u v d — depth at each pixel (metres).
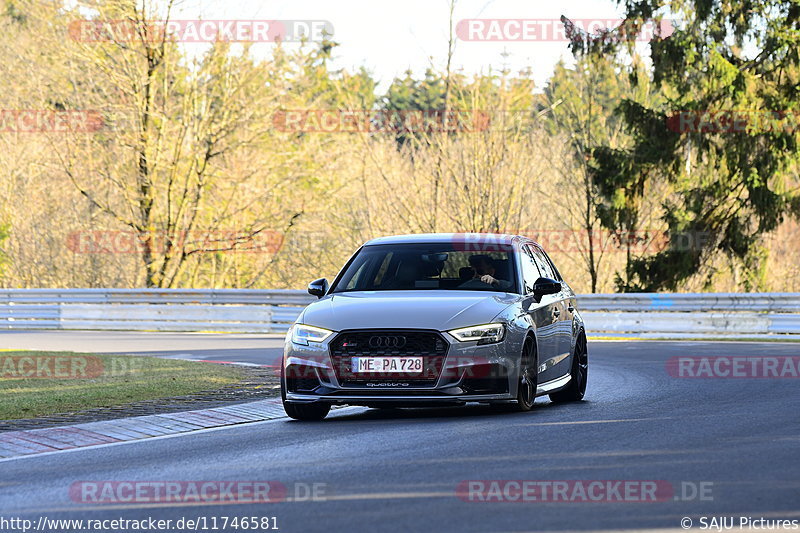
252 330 99.38
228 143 126.88
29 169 148.38
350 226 143.62
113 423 36.78
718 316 83.50
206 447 32.16
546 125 142.38
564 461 27.70
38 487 26.09
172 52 124.62
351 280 41.78
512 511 22.11
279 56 126.00
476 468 26.92
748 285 123.44
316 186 134.12
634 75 122.00
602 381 51.53
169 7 122.44
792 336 83.31
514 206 134.75
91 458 30.48
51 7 124.75
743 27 117.75
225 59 124.69
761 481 24.84
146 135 124.25
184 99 126.12
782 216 118.38
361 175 137.62
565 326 43.56
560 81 141.25
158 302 104.62
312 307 38.94
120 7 120.69
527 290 41.12
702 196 121.69
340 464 28.16
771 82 117.75
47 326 108.25
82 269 148.88
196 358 67.44
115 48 124.19
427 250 42.28
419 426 35.56
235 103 125.50
